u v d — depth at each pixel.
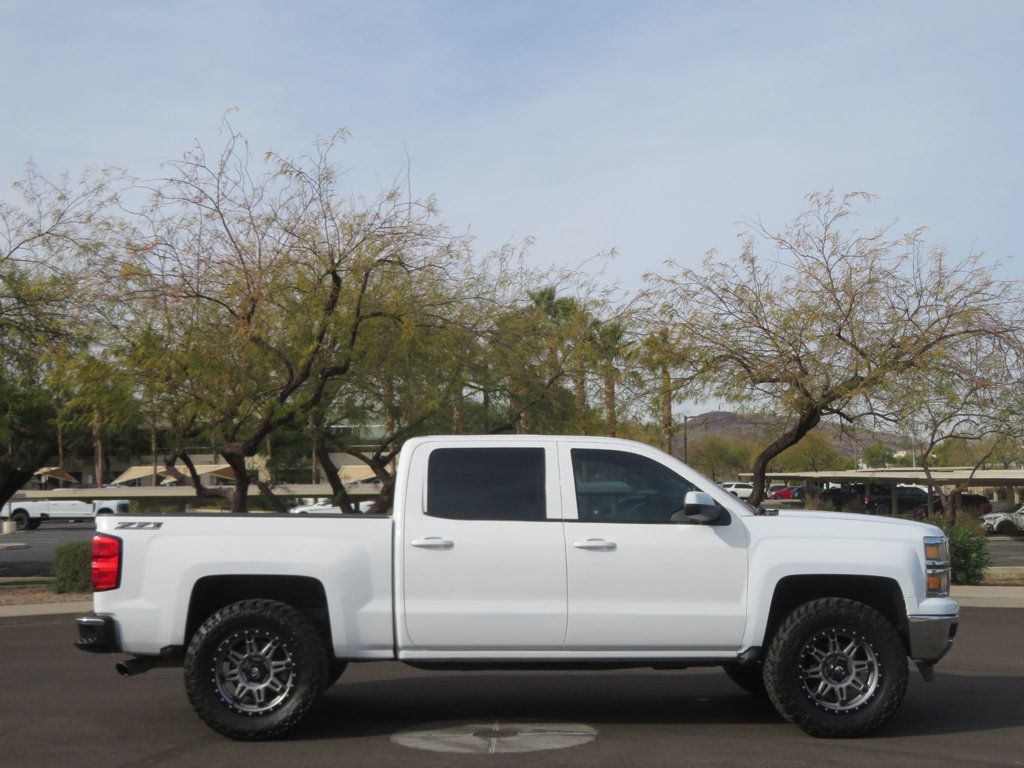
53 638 14.04
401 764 6.93
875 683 7.71
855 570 7.82
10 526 48.38
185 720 8.45
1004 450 24.75
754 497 20.45
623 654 7.73
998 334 18.73
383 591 7.71
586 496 7.93
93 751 7.38
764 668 7.81
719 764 6.89
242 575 7.75
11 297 17.91
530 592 7.70
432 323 18.06
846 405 19.20
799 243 19.66
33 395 18.16
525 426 20.75
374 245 17.11
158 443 19.22
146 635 7.64
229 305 16.73
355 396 19.66
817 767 6.80
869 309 19.09
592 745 7.46
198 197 16.77
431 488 7.86
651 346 20.36
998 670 10.90
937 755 7.14
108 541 7.71
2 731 8.06
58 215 18.25
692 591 7.76
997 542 42.75
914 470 40.25
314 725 8.20
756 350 19.67
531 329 19.94
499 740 7.64
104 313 17.72
